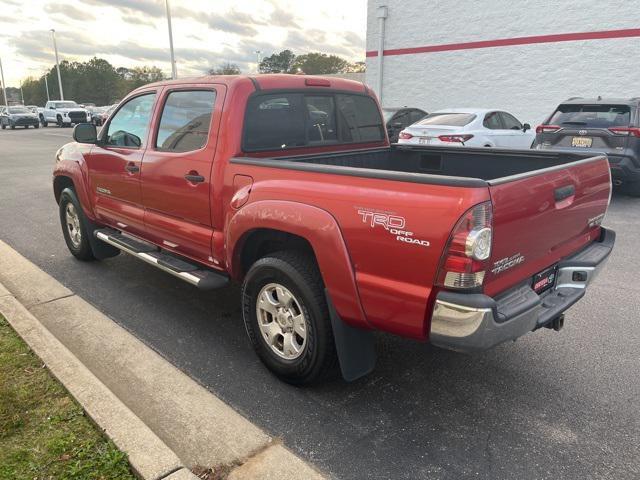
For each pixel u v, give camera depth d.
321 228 2.84
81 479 2.39
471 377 3.50
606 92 15.18
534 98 16.48
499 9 16.55
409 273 2.56
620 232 7.07
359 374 3.09
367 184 2.68
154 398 3.16
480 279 2.45
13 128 37.00
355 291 2.78
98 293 4.93
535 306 2.74
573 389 3.35
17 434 2.68
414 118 15.41
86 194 5.17
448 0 17.56
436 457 2.73
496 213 2.45
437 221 2.42
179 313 4.51
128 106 4.61
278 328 3.35
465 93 17.91
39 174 12.94
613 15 14.60
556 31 15.63
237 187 3.42
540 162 4.12
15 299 4.29
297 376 3.27
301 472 2.54
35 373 3.22
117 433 2.66
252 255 3.59
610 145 8.71
